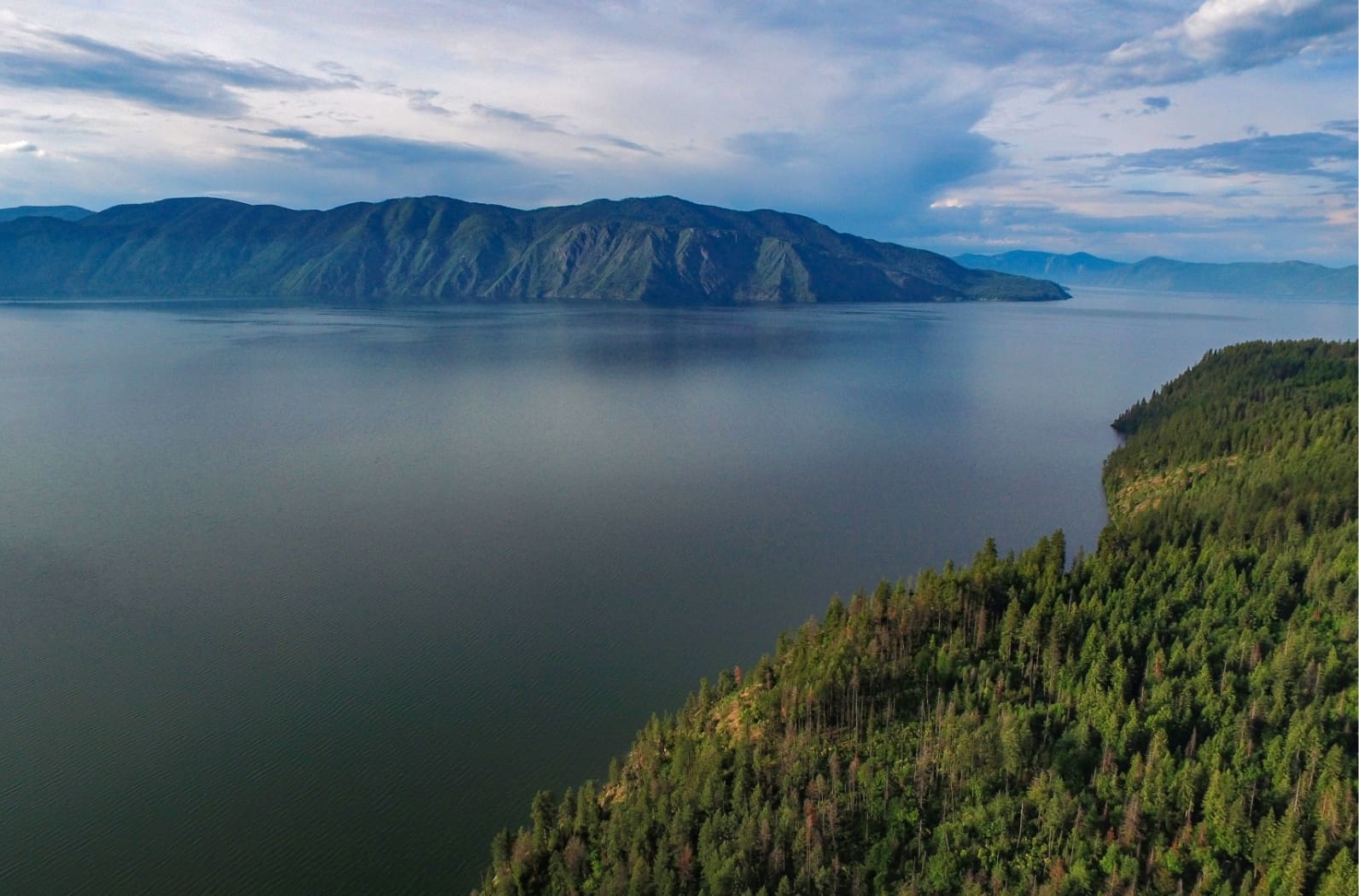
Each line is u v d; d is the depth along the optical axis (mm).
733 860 72938
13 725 104312
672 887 72812
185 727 104938
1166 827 75875
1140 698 89438
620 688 115375
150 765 98125
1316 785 76062
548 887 77438
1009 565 122062
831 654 99812
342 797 93625
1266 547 126688
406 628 131000
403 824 89938
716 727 97375
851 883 73438
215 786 95000
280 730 104750
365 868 84500
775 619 137250
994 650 102625
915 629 106750
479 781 96500
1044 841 75875
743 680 110250
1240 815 73688
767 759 87250
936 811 80500
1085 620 105125
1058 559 124000
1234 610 106688
